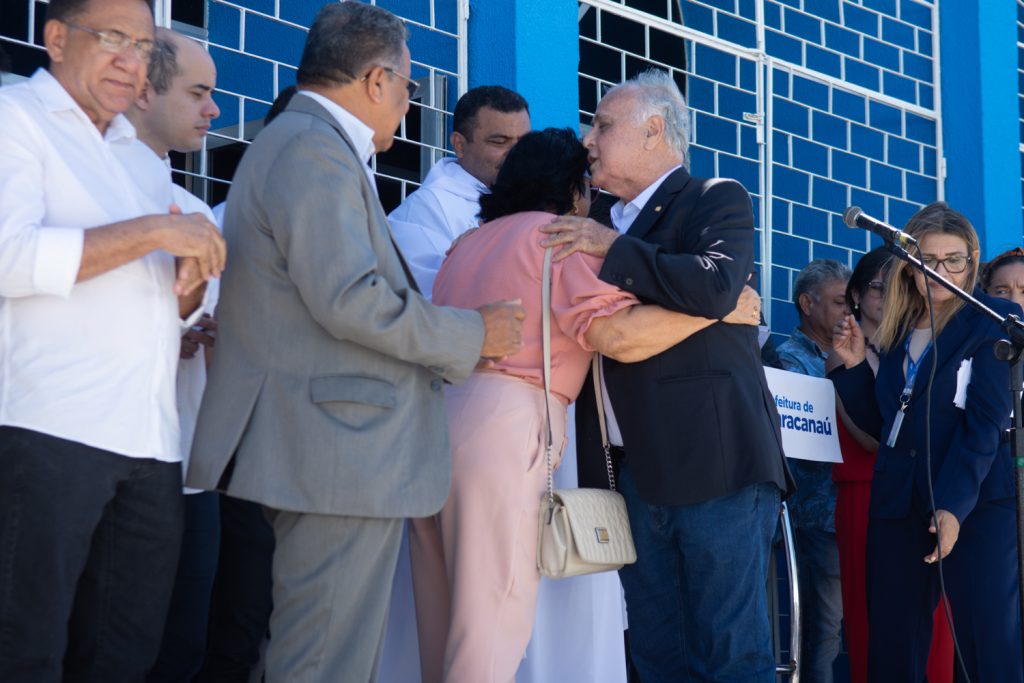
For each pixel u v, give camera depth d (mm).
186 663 3541
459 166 4355
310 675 2666
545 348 3113
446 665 3033
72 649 2695
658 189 3299
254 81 4730
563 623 3459
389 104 2918
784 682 4875
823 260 5375
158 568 2703
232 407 2678
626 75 5891
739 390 3164
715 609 3168
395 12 5113
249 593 3428
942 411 4086
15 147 2533
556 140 3316
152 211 2777
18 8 4152
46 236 2447
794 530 4977
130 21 2648
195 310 2852
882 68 7094
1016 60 7547
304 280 2609
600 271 3076
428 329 2693
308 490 2619
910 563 4059
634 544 3285
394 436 2701
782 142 6531
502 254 3197
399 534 2781
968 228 4191
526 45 5277
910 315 4258
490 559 3039
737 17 6379
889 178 7074
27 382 2508
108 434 2551
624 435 3197
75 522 2514
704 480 3107
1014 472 3705
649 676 3365
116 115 2740
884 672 4066
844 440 4648
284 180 2645
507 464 3055
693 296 3002
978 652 4051
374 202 2777
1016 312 4129
